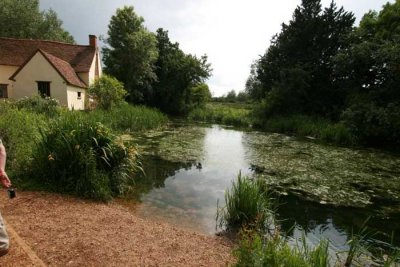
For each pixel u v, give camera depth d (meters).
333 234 5.59
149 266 3.66
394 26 21.94
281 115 28.48
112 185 6.80
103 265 3.55
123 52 34.62
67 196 5.89
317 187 8.45
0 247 3.18
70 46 28.52
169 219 5.69
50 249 3.77
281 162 11.69
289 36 31.80
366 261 4.56
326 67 28.73
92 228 4.58
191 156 12.00
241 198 5.64
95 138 6.70
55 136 6.53
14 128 6.88
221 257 4.15
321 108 27.55
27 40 27.09
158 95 41.12
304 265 3.30
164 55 41.59
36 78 21.23
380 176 10.03
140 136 16.80
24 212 4.86
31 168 6.41
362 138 18.84
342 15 29.59
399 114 17.11
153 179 8.55
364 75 22.78
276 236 4.05
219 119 34.28
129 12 35.91
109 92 21.48
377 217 6.47
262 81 34.28
